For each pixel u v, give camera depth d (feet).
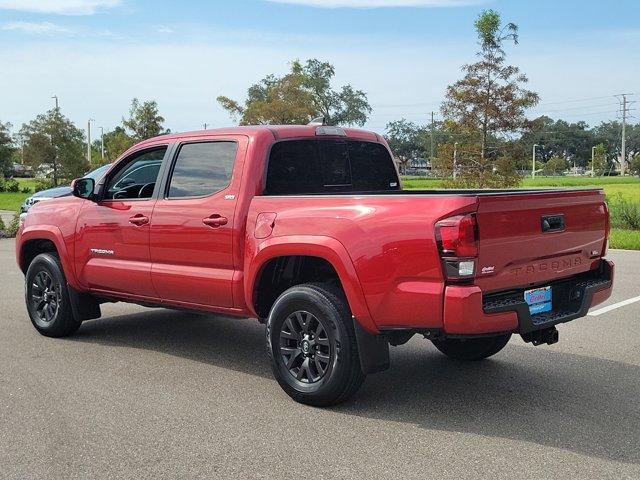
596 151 505.25
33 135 129.29
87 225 21.70
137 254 20.27
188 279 18.88
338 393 15.84
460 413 15.84
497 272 14.66
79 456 13.42
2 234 61.41
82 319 23.04
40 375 18.88
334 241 15.56
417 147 496.23
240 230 17.63
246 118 111.34
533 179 333.42
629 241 51.49
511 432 14.64
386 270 14.82
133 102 123.24
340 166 20.16
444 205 14.21
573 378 18.63
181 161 19.52
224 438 14.33
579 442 14.06
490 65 72.54
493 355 21.08
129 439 14.28
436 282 14.29
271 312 16.87
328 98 245.04
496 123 73.36
